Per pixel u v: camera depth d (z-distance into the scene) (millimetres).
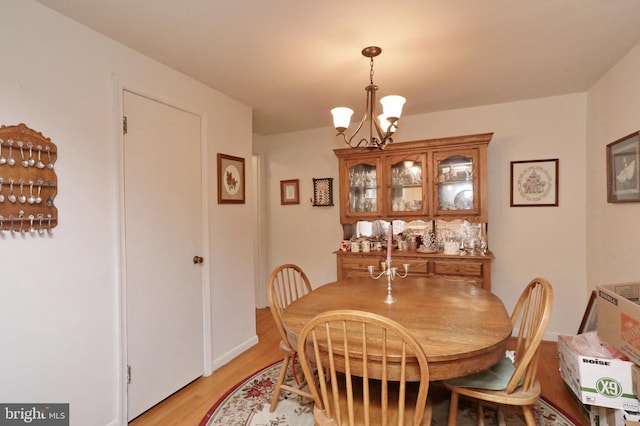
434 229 3270
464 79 2434
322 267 3842
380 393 1475
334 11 1575
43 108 1516
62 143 1587
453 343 1268
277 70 2242
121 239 1854
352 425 1173
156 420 1924
